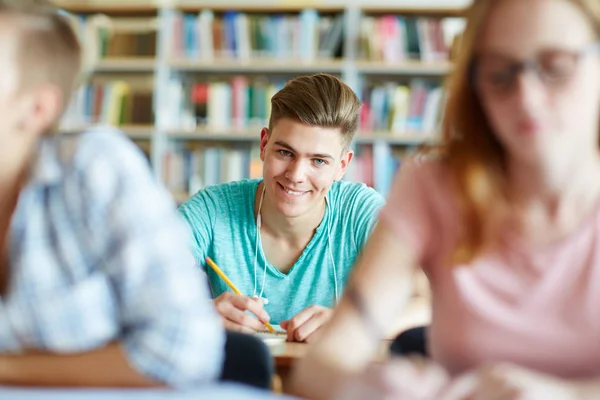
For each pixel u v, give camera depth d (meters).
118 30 4.27
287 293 1.96
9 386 0.84
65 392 0.71
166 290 0.84
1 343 0.86
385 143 4.11
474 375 0.76
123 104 4.22
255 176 4.10
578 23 0.86
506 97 0.88
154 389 0.81
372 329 0.97
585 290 0.92
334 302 1.95
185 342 0.83
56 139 0.90
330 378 0.86
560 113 0.86
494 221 0.97
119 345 0.84
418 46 4.11
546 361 0.94
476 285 0.97
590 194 0.93
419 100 4.07
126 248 0.84
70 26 0.89
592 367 0.93
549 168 0.90
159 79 4.20
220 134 4.16
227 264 1.96
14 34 0.84
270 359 1.11
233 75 4.40
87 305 0.85
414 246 1.01
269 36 4.16
